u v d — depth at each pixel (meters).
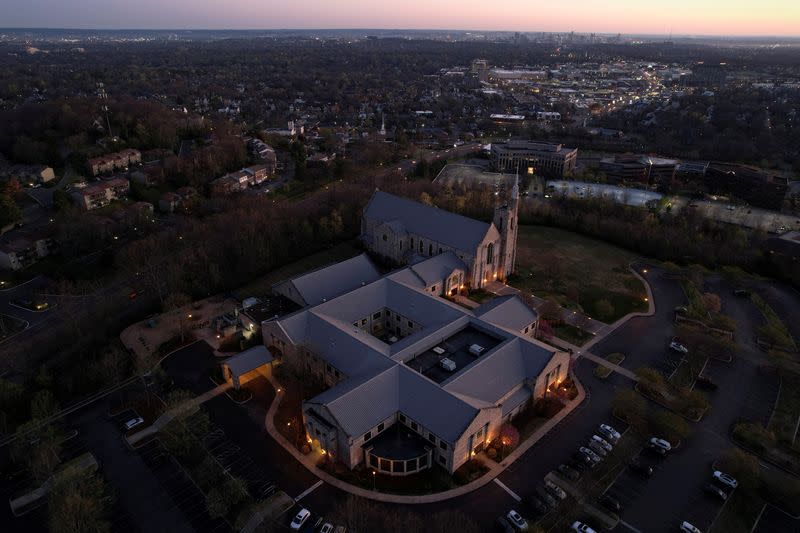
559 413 101.44
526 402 101.25
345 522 76.12
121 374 111.00
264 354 112.06
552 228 197.38
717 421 100.50
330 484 85.25
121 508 81.00
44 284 157.75
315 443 91.88
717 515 80.62
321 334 110.44
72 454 91.00
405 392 94.06
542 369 101.44
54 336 125.81
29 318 139.25
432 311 120.31
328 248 175.38
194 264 149.38
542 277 156.50
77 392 106.69
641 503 82.62
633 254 175.25
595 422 99.12
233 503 79.69
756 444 93.44
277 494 82.75
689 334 121.81
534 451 92.25
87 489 79.06
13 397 100.12
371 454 86.50
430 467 88.12
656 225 184.88
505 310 120.44
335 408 87.06
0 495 83.88
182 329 123.50
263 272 157.88
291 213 182.12
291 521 78.19
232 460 89.81
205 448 91.56
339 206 188.50
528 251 175.50
